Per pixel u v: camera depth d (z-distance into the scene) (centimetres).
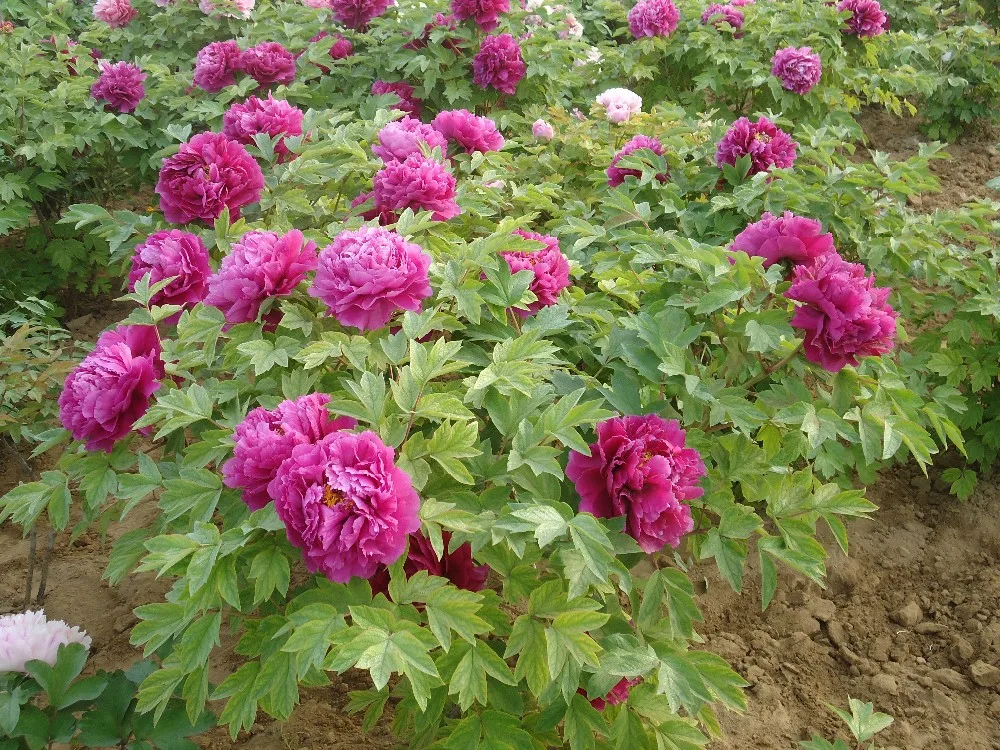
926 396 160
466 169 159
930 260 171
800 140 227
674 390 103
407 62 232
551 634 79
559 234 154
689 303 106
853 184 175
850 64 288
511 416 94
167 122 235
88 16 356
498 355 95
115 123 228
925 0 361
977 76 312
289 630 82
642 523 84
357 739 122
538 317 106
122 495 100
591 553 77
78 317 244
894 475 180
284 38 262
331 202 155
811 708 131
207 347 106
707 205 173
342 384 102
